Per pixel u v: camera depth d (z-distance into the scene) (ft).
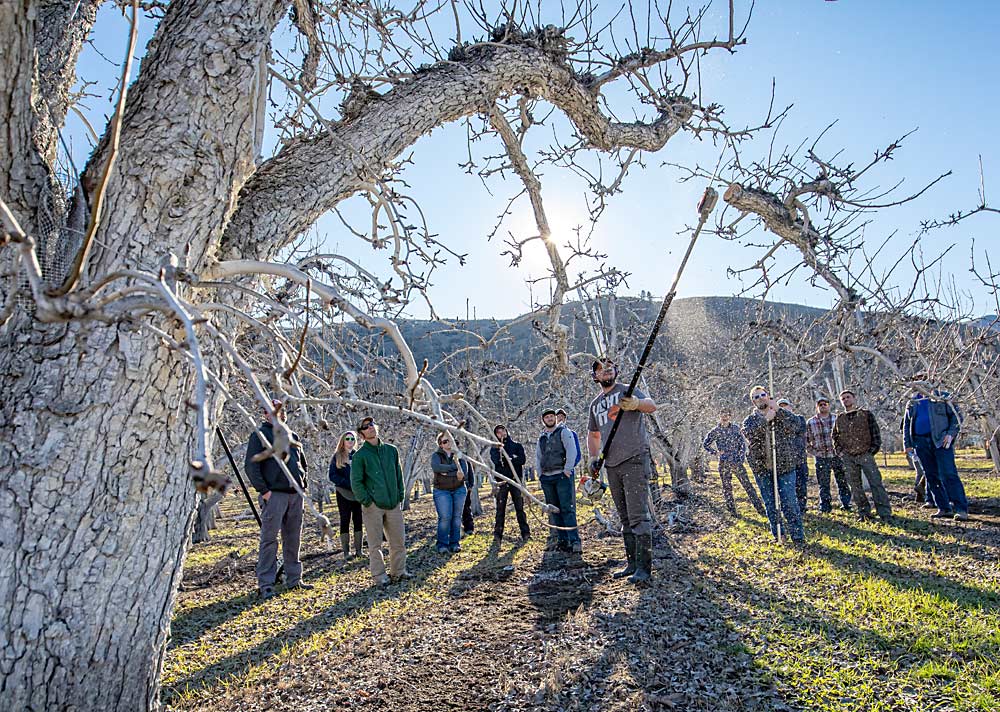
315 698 11.43
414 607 17.75
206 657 14.49
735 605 15.20
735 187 10.74
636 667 11.91
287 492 21.39
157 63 8.12
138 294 5.99
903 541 22.50
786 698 10.24
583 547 26.78
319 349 12.49
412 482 50.57
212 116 8.05
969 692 9.81
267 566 21.04
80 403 7.08
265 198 9.54
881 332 20.17
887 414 48.14
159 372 7.53
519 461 28.99
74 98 11.76
